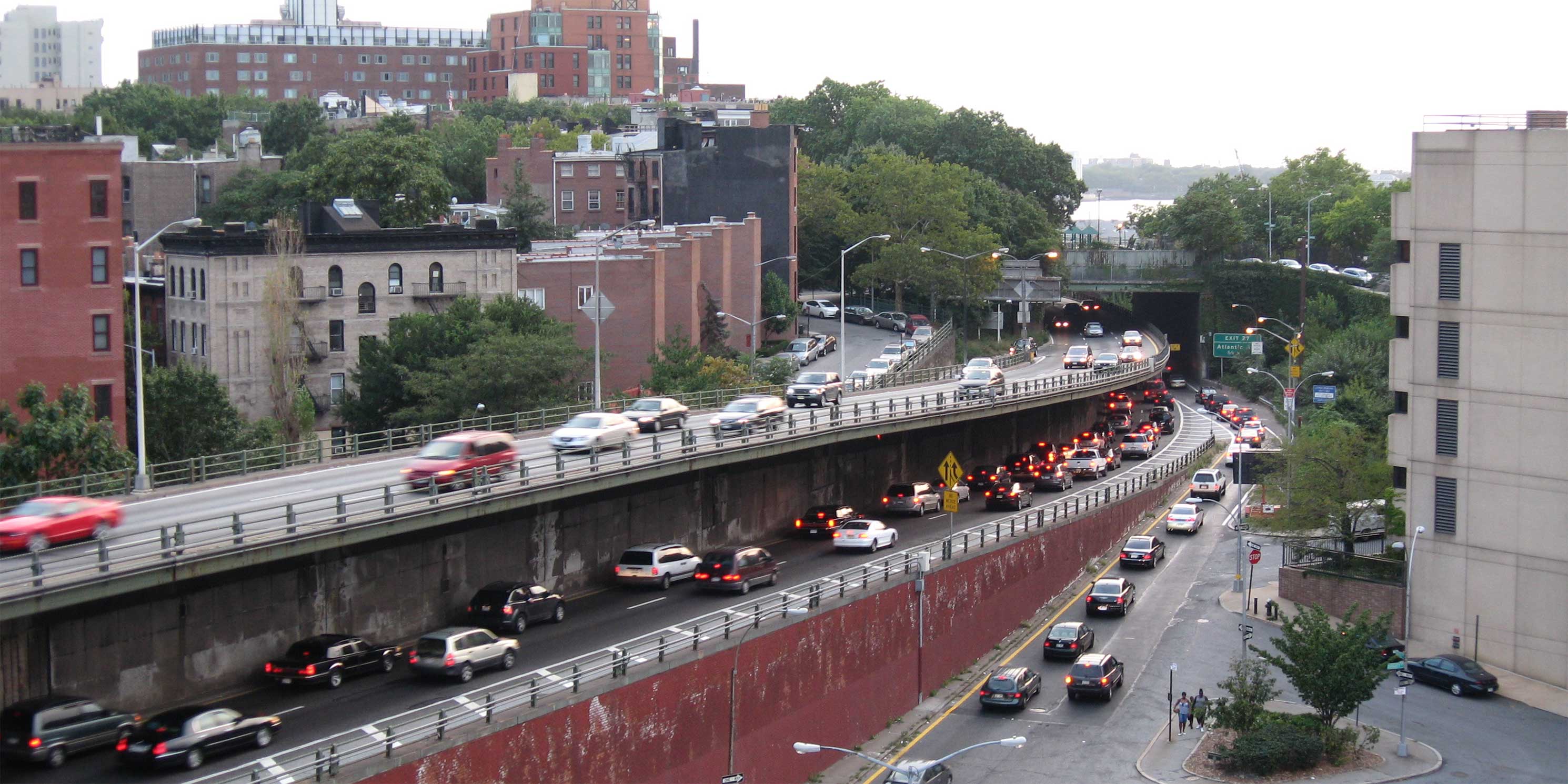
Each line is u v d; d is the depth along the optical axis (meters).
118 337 75.81
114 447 60.12
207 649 45.50
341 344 99.56
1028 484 97.44
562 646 50.81
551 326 93.62
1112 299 177.62
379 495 51.78
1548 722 57.81
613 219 161.12
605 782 44.16
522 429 77.44
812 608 54.88
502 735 40.31
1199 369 172.12
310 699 44.47
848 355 133.62
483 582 55.94
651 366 111.00
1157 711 60.09
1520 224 62.09
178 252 97.44
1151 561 84.00
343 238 98.88
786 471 76.81
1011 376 122.31
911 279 148.00
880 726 59.47
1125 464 114.62
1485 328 63.44
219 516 42.47
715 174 149.12
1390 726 57.84
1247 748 52.91
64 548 43.00
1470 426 64.25
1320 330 153.88
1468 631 64.94
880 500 87.88
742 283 133.88
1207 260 174.38
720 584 59.56
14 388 73.81
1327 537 74.94
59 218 74.19
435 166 139.50
